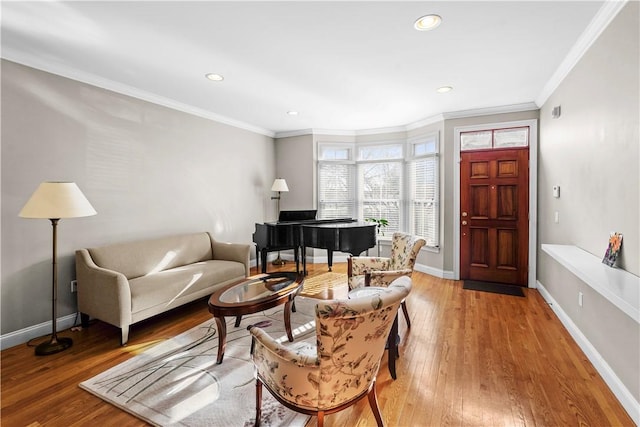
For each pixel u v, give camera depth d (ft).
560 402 6.10
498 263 14.06
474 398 6.25
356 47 8.29
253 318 10.40
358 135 18.62
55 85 9.34
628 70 6.05
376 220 17.35
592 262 7.08
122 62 9.18
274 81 10.69
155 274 10.58
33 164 8.93
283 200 19.24
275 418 5.74
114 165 10.94
